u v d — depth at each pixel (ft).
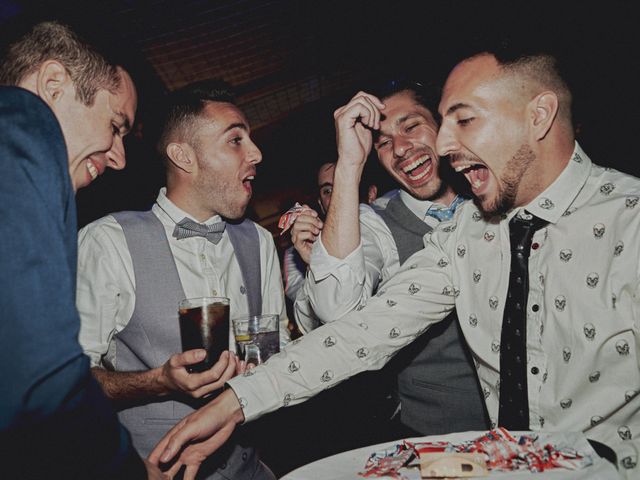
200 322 4.07
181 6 11.51
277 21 14.37
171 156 5.51
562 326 3.81
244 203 5.76
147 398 4.73
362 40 17.22
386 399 7.10
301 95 21.08
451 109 4.02
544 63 3.82
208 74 15.58
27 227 2.30
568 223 3.91
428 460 2.81
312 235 6.13
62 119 3.23
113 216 5.42
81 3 9.49
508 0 10.68
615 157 12.44
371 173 10.30
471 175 4.30
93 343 4.94
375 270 6.47
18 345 2.18
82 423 2.34
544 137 3.88
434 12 15.71
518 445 2.99
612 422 3.61
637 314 3.50
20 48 3.18
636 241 3.55
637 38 11.50
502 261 4.31
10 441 2.24
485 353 4.38
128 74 3.59
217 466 5.03
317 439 8.50
